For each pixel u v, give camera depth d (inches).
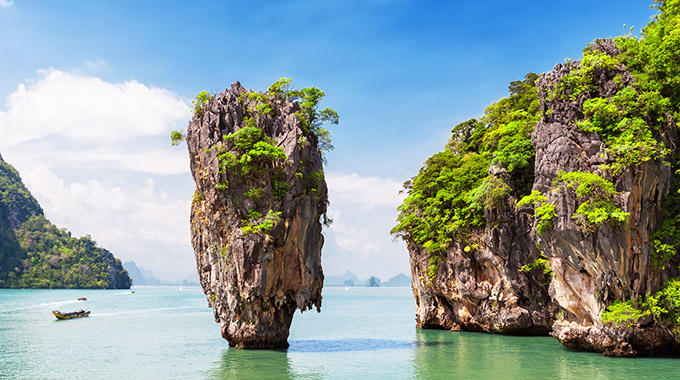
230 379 1346.0
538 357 1627.7
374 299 7662.4
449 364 1536.7
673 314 1457.9
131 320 3324.3
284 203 1802.4
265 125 1873.8
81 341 2223.2
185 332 2581.2
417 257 2709.2
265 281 1716.3
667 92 1612.9
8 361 1699.1
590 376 1296.8
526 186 2218.3
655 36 1712.6
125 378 1389.0
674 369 1349.7
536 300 2174.0
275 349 1836.9
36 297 6589.6
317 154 1952.5
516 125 2379.4
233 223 1753.2
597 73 1667.1
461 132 3218.5
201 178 1819.6
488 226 2224.4
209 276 1888.5
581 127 1601.9
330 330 2684.5
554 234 1589.6
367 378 1344.7
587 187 1488.7
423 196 2682.1
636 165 1472.7
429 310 2640.3
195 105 1910.7
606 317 1493.6
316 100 2018.9
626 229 1471.5
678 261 1526.8
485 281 2316.7
